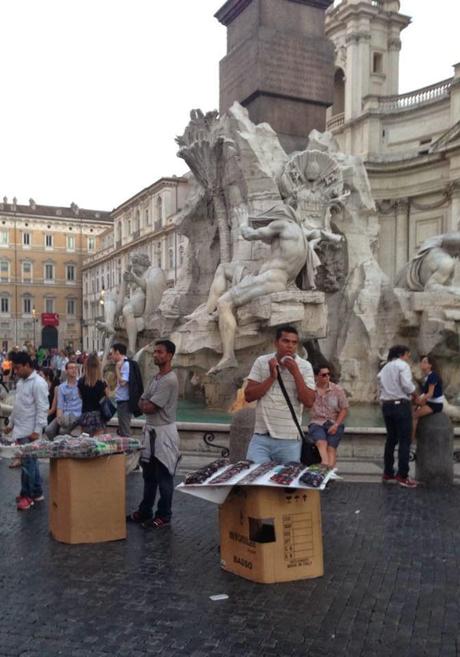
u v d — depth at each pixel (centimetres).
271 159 1091
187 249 1293
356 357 1151
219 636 332
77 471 483
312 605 370
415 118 3406
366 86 3675
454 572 423
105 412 652
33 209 7581
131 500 616
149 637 331
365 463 748
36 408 603
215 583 404
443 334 1028
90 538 485
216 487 405
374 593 388
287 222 937
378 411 1035
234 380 1002
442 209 3188
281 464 427
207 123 1177
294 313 911
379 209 3409
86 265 7381
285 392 446
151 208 5038
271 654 313
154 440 524
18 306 7488
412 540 489
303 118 1220
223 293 1005
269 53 1188
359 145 3606
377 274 1185
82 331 7656
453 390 1054
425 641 327
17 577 414
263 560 400
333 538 493
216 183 1158
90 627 342
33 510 582
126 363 722
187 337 973
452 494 630
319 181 1102
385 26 3759
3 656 311
